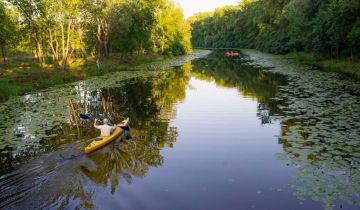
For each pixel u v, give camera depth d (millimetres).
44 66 34594
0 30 29672
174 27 70375
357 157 10195
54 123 15047
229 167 10133
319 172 9383
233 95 22031
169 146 11961
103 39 47188
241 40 104250
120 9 42000
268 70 35656
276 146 11883
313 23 37500
